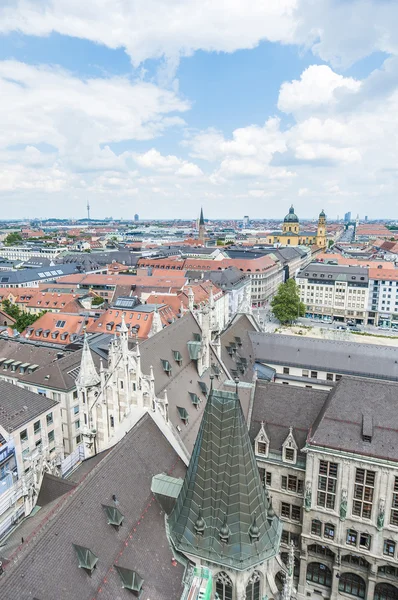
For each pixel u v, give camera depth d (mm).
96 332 109312
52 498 41031
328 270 196250
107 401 48438
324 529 47438
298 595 49688
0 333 118688
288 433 51500
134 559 29375
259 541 24875
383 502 43375
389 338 160000
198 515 25422
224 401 25266
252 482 25328
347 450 44250
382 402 47344
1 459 57750
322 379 80125
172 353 55156
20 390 67688
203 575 25359
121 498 32031
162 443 41188
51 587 23750
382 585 45844
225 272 192375
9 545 33688
